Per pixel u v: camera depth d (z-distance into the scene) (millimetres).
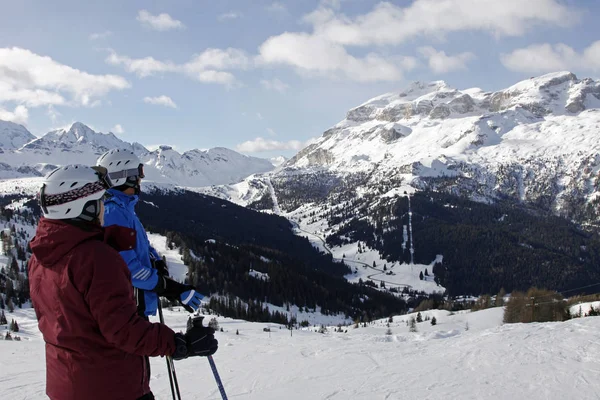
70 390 2656
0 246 123562
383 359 9945
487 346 9750
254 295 119688
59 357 2670
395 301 156750
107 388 2689
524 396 6184
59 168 2645
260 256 157625
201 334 2922
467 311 87688
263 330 56375
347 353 11242
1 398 7789
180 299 3451
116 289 2613
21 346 15469
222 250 145750
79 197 2572
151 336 2672
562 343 9203
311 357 11188
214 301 101062
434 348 10867
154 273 3398
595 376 6875
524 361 8070
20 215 160500
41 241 2596
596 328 10609
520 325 12938
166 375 9508
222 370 9961
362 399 6605
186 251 130500
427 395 6504
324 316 122875
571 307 45406
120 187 3861
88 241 2650
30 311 86562
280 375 8945
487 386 6734
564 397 6062
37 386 8641
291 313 117000
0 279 97625
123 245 3260
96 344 2652
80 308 2600
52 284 2617
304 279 137875
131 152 3980
